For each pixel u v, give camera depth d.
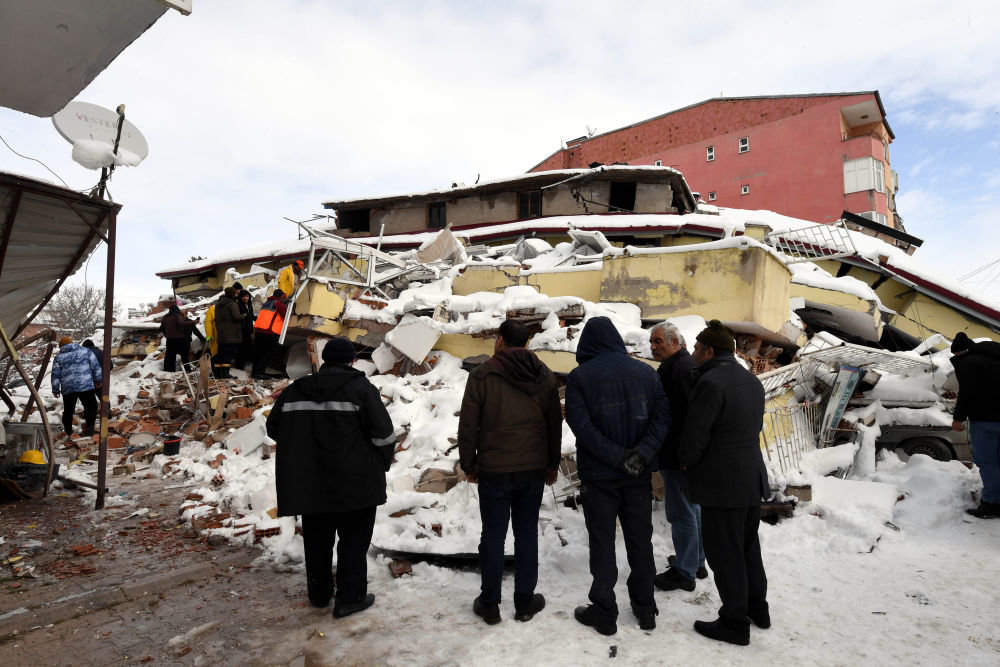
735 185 35.38
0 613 3.31
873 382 7.75
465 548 4.09
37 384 8.32
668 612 3.36
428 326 8.92
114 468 7.15
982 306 13.59
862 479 6.29
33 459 6.22
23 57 3.57
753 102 35.16
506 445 3.25
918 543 4.57
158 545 4.62
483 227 21.45
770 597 3.55
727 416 3.04
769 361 7.70
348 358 3.55
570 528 4.54
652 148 38.62
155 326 14.59
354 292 11.19
